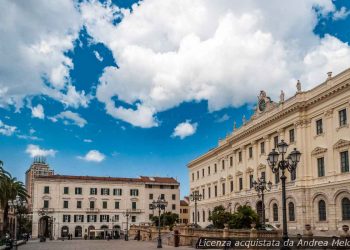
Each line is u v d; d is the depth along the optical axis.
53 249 51.66
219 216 52.16
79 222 112.31
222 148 82.81
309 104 53.59
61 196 112.06
